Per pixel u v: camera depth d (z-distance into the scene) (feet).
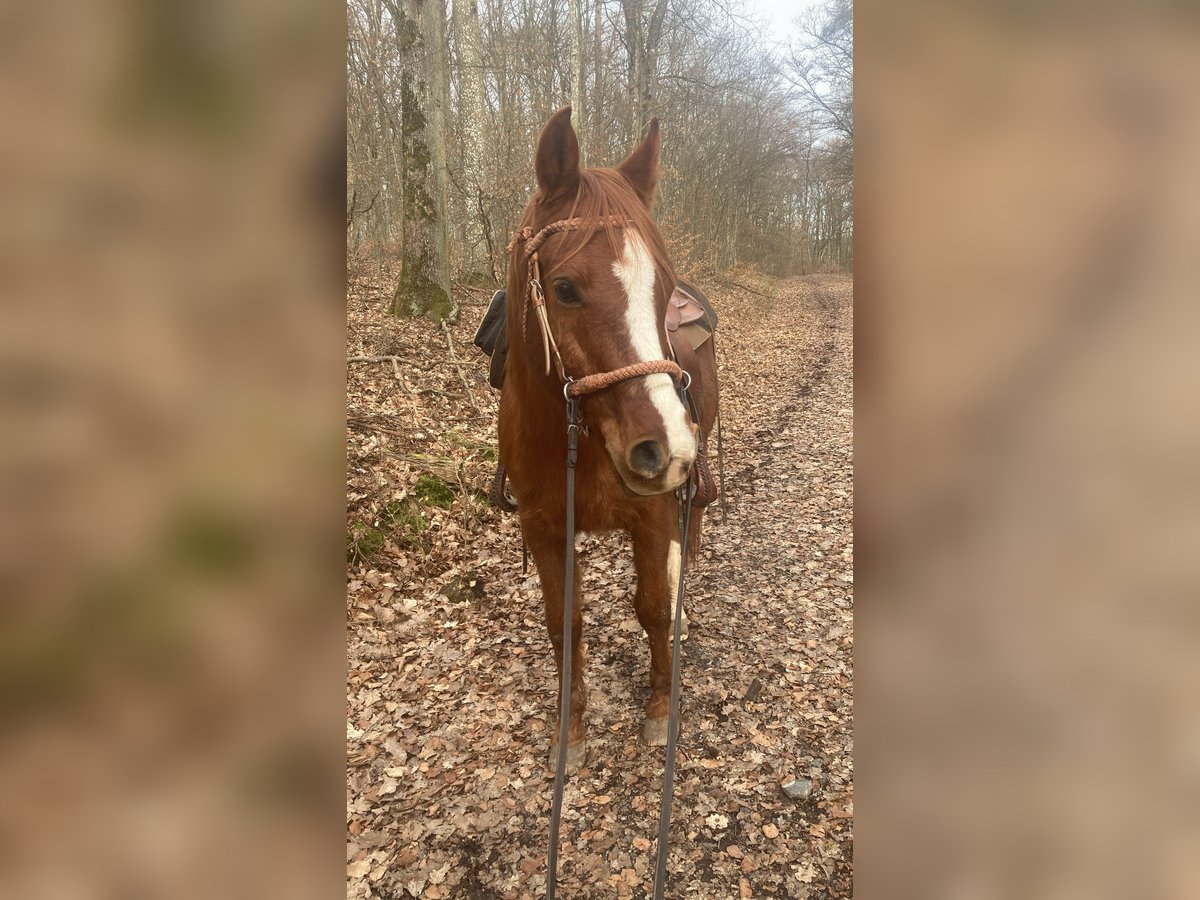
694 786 8.75
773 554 15.07
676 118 60.03
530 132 38.29
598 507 8.13
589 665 11.32
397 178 33.55
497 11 50.39
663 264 6.52
